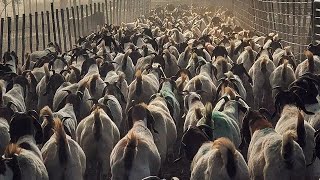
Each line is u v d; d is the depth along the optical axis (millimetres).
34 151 9977
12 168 8828
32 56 23266
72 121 12938
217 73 18172
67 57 22094
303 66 17344
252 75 18031
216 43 26844
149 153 10180
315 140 10125
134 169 9820
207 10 57875
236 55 22500
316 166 10164
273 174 9242
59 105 13992
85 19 44219
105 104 13531
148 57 20234
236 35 28062
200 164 9445
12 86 16344
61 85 16094
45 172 9500
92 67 18531
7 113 12242
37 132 10805
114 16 51094
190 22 40500
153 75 17109
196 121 12250
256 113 10961
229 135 11555
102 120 11578
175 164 13469
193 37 30031
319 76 14672
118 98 15469
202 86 15539
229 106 12984
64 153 9906
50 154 10062
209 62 18312
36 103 18266
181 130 15773
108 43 23938
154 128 12086
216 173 9055
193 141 10711
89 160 11477
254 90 17766
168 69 20250
